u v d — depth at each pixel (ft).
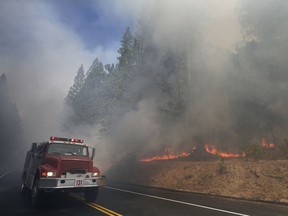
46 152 29.17
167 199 29.25
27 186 31.63
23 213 22.44
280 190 27.48
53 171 25.85
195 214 21.48
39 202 24.63
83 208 24.48
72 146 31.22
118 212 22.56
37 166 29.25
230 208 23.67
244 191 29.91
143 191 36.70
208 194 31.96
